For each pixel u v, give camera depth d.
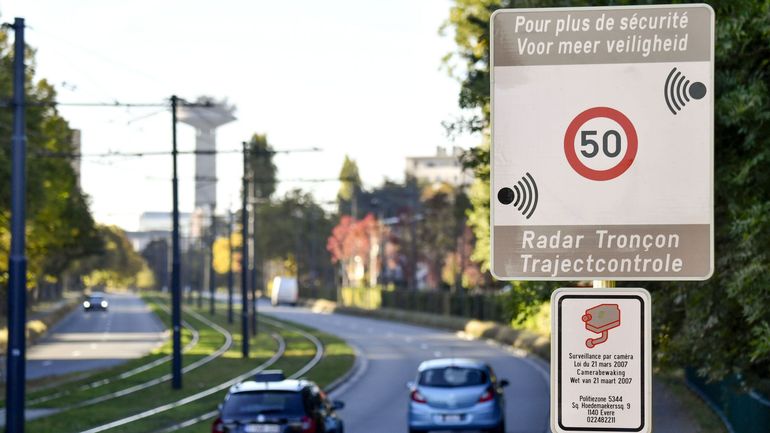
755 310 42.88
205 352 176.00
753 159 41.78
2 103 71.94
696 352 57.00
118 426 83.75
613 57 17.00
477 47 72.56
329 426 64.00
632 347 16.66
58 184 157.88
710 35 16.92
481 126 72.25
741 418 59.81
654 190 16.91
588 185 16.97
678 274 16.86
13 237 71.19
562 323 16.80
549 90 17.08
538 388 116.00
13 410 70.31
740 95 40.62
